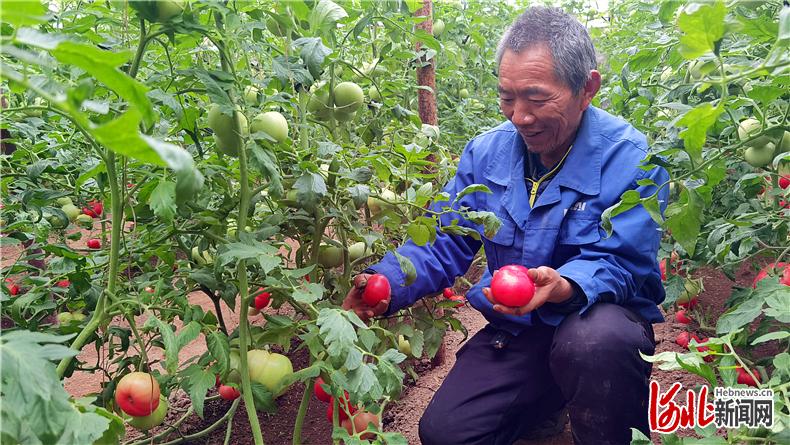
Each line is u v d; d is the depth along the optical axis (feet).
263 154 5.09
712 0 3.27
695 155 4.66
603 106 14.10
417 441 7.58
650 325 6.89
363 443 5.34
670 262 8.96
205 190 6.07
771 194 6.82
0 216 8.15
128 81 2.22
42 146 7.70
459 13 14.30
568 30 5.78
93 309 6.53
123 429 3.91
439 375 9.17
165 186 4.54
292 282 5.89
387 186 8.55
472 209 7.16
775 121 6.41
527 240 6.56
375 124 8.19
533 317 6.81
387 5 7.36
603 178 6.40
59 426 2.99
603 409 5.91
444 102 15.30
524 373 6.82
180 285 6.92
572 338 5.93
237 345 5.91
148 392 5.25
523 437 7.57
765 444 4.29
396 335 7.22
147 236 6.93
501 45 6.09
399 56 8.45
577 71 5.76
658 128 8.88
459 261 7.31
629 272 6.23
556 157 6.72
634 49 11.57
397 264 6.83
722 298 10.68
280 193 5.07
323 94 7.07
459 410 6.73
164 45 5.00
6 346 2.89
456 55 12.41
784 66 3.38
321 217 6.67
